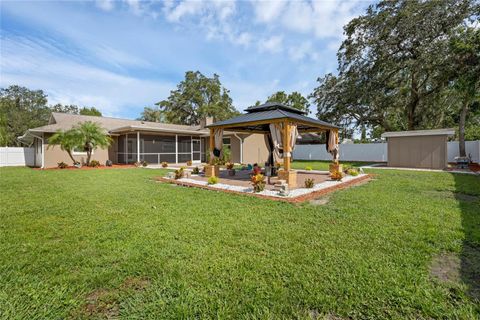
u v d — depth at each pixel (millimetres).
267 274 2463
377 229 3705
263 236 3461
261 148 21750
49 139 14484
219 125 10078
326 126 10477
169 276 2422
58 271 2531
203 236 3459
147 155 19125
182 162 21234
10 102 30578
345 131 24562
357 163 19625
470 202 5449
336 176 9219
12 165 17719
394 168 14531
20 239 3371
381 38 19234
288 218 4332
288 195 6312
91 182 8758
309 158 25297
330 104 23797
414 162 14914
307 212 4723
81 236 3465
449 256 2865
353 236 3443
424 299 2055
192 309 1973
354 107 22172
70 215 4520
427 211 4691
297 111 11164
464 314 1875
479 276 2424
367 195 6293
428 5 16734
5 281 2355
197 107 37062
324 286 2240
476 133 22516
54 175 10891
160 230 3715
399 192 6695
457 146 17438
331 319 1872
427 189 7145
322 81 24672
